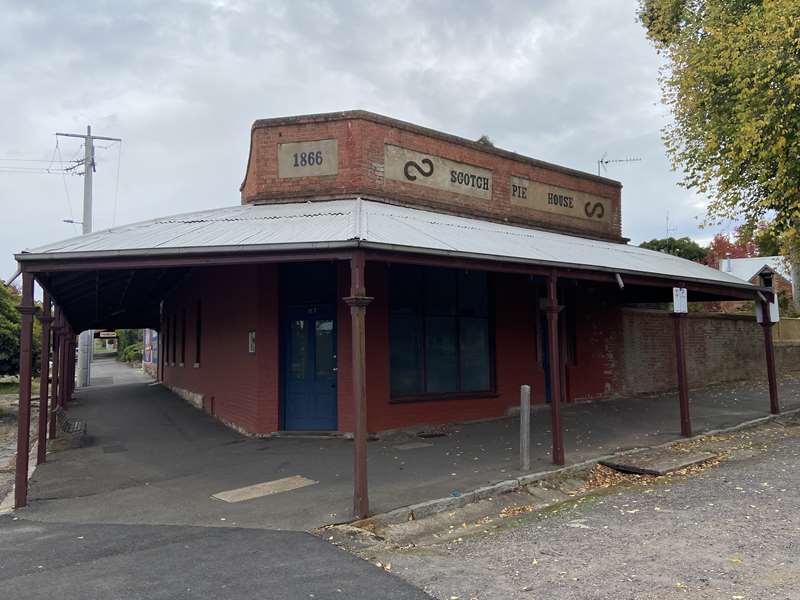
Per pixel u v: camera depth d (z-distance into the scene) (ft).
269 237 25.16
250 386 39.32
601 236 54.70
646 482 27.68
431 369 40.83
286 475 28.40
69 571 17.40
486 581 16.49
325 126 39.19
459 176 43.91
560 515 23.13
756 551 17.76
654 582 15.92
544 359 47.57
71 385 69.56
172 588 16.06
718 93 46.24
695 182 49.88
